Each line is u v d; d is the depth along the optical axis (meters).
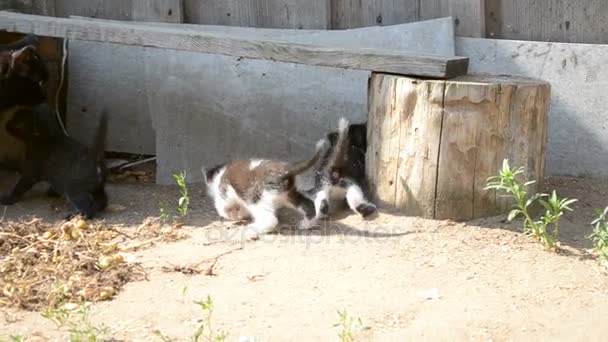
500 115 4.97
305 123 5.63
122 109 5.82
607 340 4.34
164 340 4.30
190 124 5.68
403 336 4.35
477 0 5.56
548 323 4.41
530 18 5.57
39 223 5.06
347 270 4.71
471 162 4.99
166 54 5.68
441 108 4.96
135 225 5.15
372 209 5.05
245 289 4.60
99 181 5.28
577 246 4.88
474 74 5.17
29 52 5.31
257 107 5.65
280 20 5.73
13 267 4.73
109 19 5.83
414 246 4.86
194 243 4.95
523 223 5.00
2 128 5.34
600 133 5.51
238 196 5.05
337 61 5.12
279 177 4.96
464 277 4.66
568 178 5.54
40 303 4.54
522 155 5.02
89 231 5.05
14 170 5.39
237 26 5.76
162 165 5.70
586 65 5.48
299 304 4.51
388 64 5.06
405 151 5.04
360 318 4.39
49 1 5.84
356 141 5.34
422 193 5.03
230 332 4.37
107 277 4.67
